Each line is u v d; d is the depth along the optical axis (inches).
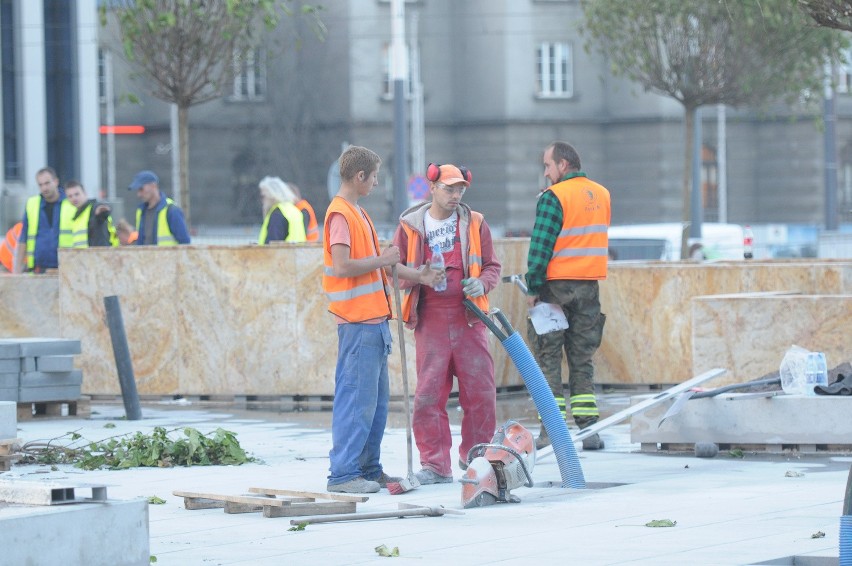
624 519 917.8
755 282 1867.6
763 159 7209.6
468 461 1092.5
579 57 7273.6
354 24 7066.9
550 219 1289.4
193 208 7155.5
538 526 900.6
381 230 4557.1
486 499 995.9
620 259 3567.9
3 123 4175.7
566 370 1888.5
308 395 1777.8
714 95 2960.1
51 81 4303.6
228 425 1563.7
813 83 3080.7
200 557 809.5
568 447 1074.7
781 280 1860.2
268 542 858.1
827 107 4490.7
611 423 1249.4
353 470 1058.7
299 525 906.1
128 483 1122.7
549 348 1300.4
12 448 1284.4
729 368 1518.2
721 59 2903.5
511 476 1000.9
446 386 1127.6
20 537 644.1
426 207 1130.7
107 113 6584.6
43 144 4224.9
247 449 1343.5
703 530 866.8
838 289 1838.1
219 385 1811.0
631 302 1909.4
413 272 1085.1
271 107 7126.0
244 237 4549.7
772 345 1504.7
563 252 1295.5
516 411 1665.8
